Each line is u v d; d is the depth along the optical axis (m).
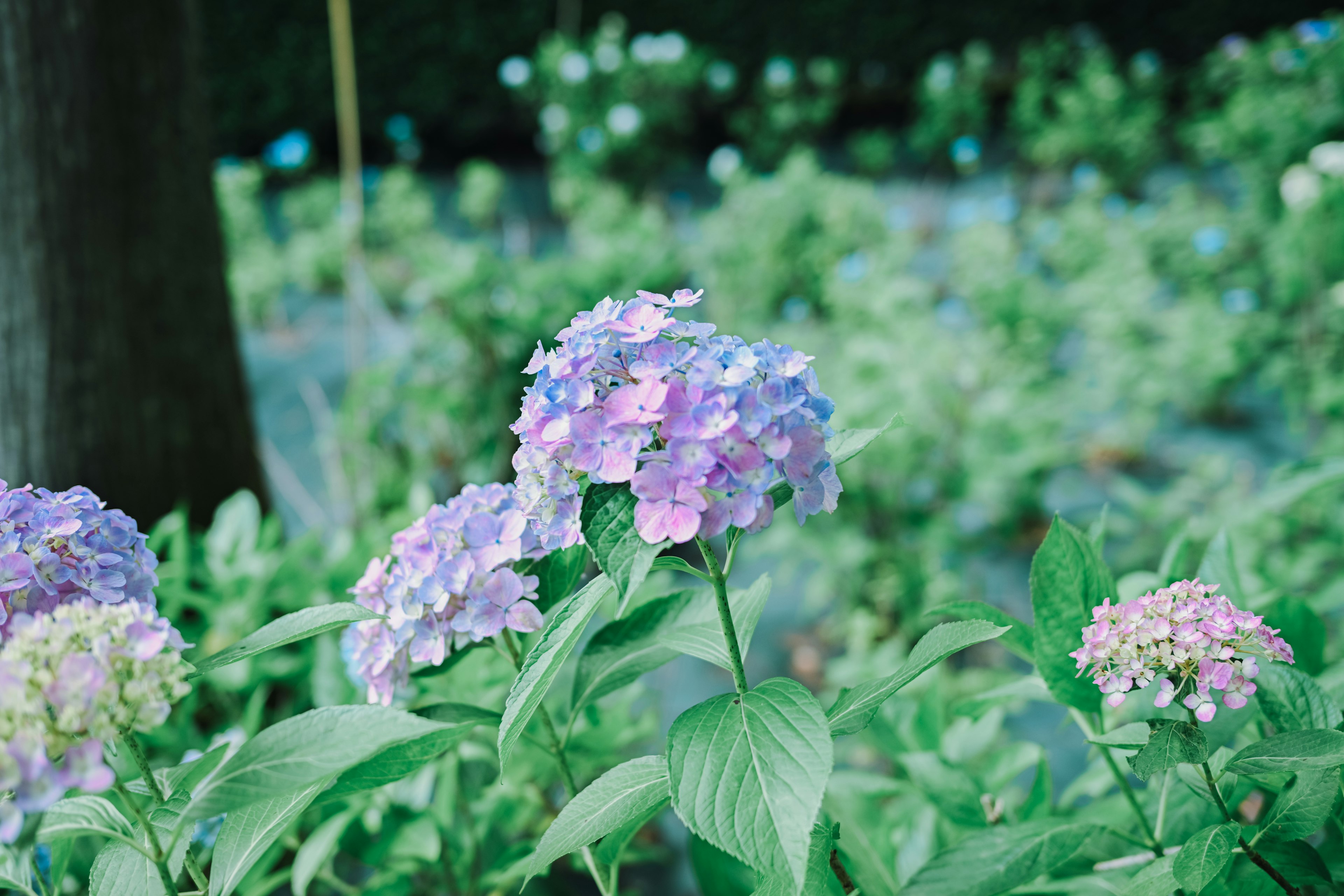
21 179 2.45
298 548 2.48
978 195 9.16
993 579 4.21
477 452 4.34
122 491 2.68
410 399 4.36
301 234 8.67
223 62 10.39
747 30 10.71
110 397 2.62
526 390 1.10
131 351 2.66
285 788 0.90
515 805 2.09
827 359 5.12
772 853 0.89
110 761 1.38
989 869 1.13
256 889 1.59
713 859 1.61
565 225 9.30
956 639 1.02
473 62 10.66
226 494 2.97
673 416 0.96
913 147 9.94
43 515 1.09
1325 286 5.23
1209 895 1.12
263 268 7.37
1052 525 1.22
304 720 0.94
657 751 2.94
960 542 4.06
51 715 0.86
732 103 10.93
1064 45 9.93
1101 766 1.70
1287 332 5.44
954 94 9.64
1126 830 1.41
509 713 1.00
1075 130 8.67
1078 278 6.90
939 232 8.54
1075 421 5.35
